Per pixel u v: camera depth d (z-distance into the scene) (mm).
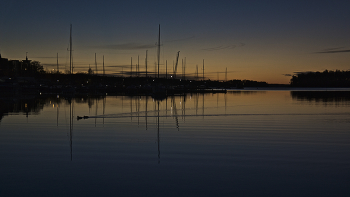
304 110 32156
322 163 10453
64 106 36906
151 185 8328
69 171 9555
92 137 15375
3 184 8461
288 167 9992
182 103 44344
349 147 12969
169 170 9633
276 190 7996
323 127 19141
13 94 67062
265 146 13148
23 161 10719
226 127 19172
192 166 10070
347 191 7945
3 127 18922
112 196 7582
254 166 10094
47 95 65625
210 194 7715
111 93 79000
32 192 7887
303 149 12578
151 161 10680
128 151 12164
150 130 17844
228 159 10953
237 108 35094
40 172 9477
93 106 37219
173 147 12922
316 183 8516
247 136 15703
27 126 19422
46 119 23281
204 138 15102
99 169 9750
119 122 21734
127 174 9242
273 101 50000
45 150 12375
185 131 17453
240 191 7918
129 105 39375
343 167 9992
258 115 27031
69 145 13359
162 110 31922
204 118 24594
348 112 29625
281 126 19625
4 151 12211
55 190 8000
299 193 7809
